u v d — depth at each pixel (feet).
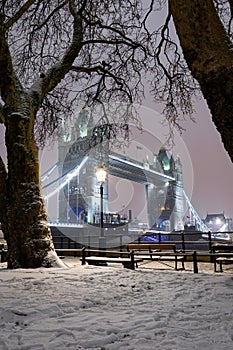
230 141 11.57
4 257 39.19
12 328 10.31
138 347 8.66
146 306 13.29
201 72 12.34
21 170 27.45
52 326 10.38
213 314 11.97
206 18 12.60
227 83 11.79
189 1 12.82
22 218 26.63
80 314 11.94
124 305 13.50
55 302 13.55
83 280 19.77
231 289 17.11
